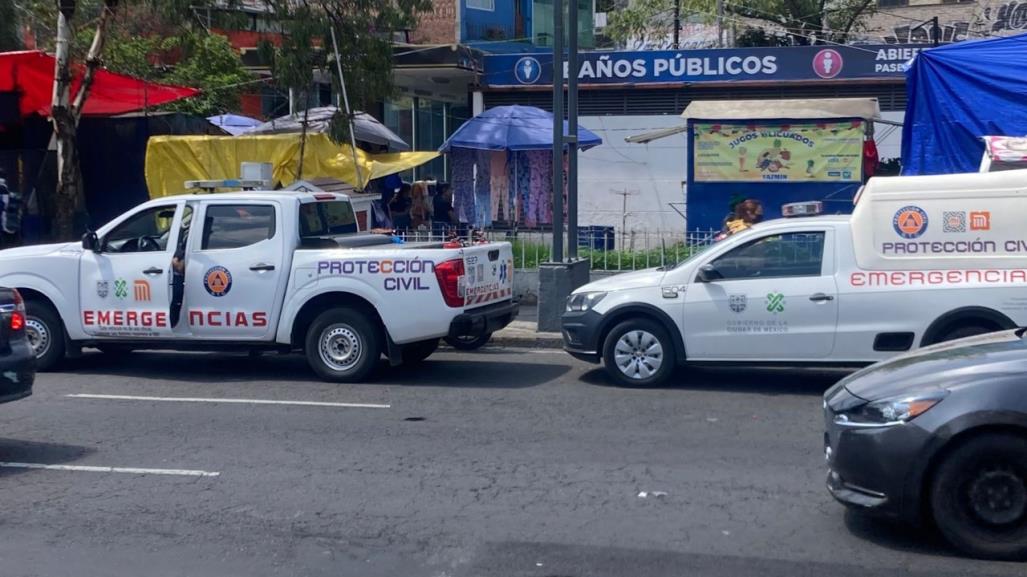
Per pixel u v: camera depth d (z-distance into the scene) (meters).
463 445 8.83
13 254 12.41
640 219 26.30
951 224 10.51
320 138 19.17
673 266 11.84
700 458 8.35
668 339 11.20
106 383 11.83
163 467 8.20
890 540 6.38
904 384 6.11
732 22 32.84
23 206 18.69
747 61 25.09
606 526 6.73
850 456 6.13
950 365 6.17
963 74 15.44
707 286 11.06
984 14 35.94
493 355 13.79
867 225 10.72
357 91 18.48
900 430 5.94
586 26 32.50
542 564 6.09
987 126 15.19
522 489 7.54
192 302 11.87
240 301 11.77
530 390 11.30
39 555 6.32
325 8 18.14
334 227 12.58
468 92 27.38
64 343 12.41
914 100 15.88
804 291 10.78
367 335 11.63
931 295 10.46
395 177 22.08
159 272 11.91
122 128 20.14
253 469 8.12
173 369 12.80
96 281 12.12
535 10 32.16
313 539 6.55
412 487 7.61
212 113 24.91
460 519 6.89
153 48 25.31
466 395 11.03
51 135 20.17
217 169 18.84
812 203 11.73
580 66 25.92
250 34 28.00
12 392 8.46
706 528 6.67
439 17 30.05
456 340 13.49
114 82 19.56
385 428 9.48
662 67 25.56
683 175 25.97
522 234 18.16
